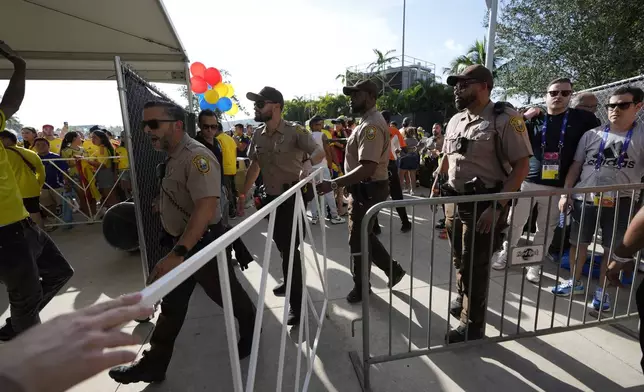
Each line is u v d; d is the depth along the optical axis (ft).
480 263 7.34
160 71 19.21
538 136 10.52
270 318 9.05
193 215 5.85
